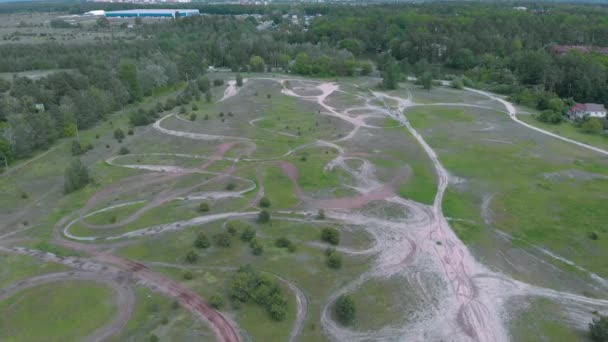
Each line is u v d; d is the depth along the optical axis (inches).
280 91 7190.0
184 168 4173.2
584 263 2780.5
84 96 5413.4
